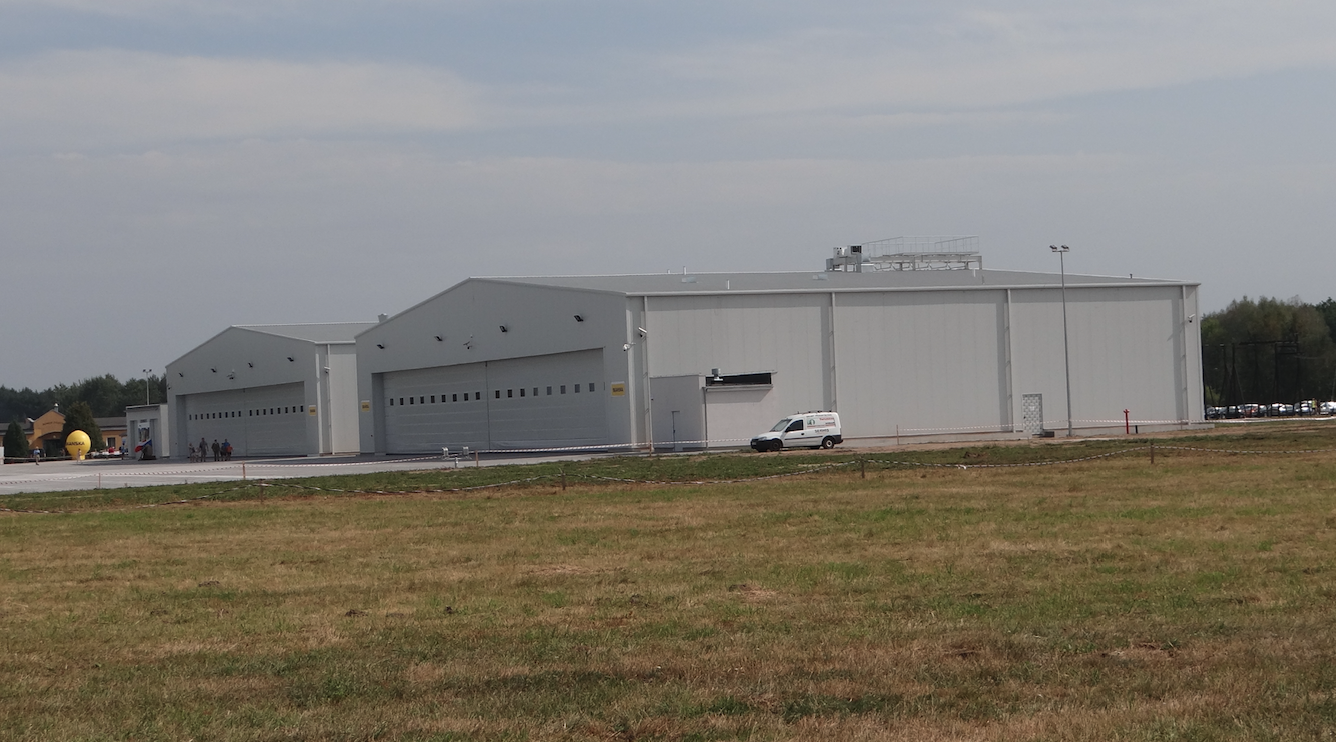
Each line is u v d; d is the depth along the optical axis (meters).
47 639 14.20
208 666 12.35
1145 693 9.94
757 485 34.84
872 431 62.66
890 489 31.69
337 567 19.66
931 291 63.75
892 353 63.16
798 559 18.73
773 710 9.74
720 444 58.72
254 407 93.81
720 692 10.38
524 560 19.73
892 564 17.86
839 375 62.19
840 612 14.16
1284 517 22.20
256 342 91.62
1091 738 8.66
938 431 63.69
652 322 59.81
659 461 48.94
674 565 18.56
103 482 54.31
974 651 11.79
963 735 8.84
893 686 10.42
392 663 12.13
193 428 103.44
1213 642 11.80
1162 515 23.14
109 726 9.95
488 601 15.80
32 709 10.67
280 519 29.08
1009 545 19.55
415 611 15.25
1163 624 12.83
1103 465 38.56
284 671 11.93
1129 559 17.64
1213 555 17.75
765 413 60.00
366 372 80.00
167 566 20.59
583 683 10.93
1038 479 33.62
